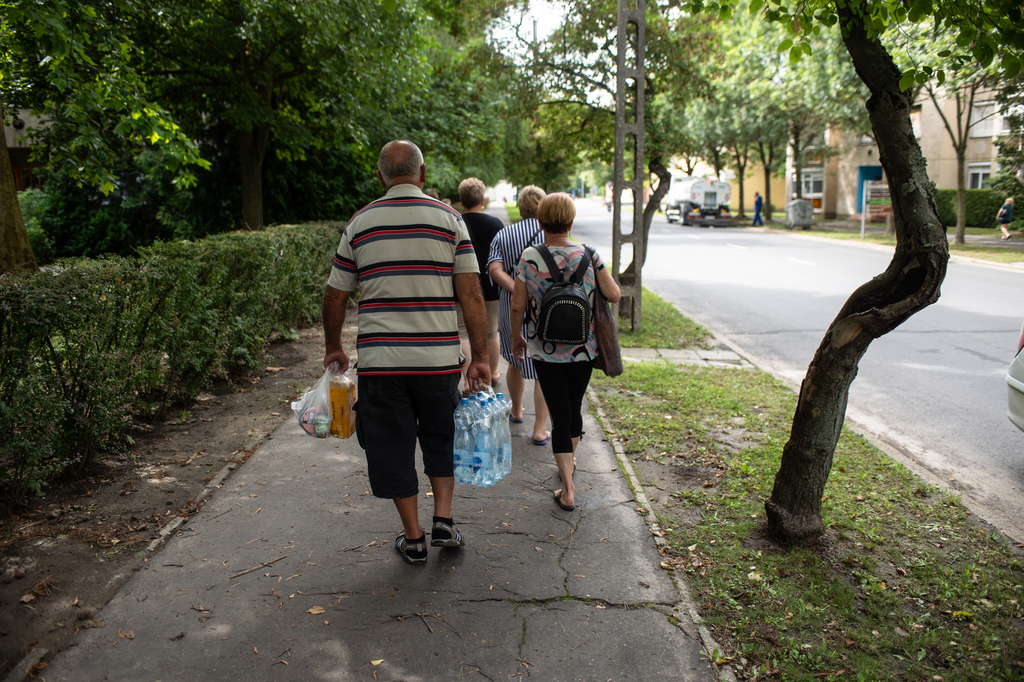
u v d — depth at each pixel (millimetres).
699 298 12656
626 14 8500
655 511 3863
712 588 3100
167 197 18016
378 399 3016
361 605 2924
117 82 8672
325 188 17812
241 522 3607
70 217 19453
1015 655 2689
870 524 3738
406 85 13664
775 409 5773
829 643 2752
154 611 2842
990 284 13656
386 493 3043
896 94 3047
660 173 10148
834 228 31656
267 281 6613
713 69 10695
